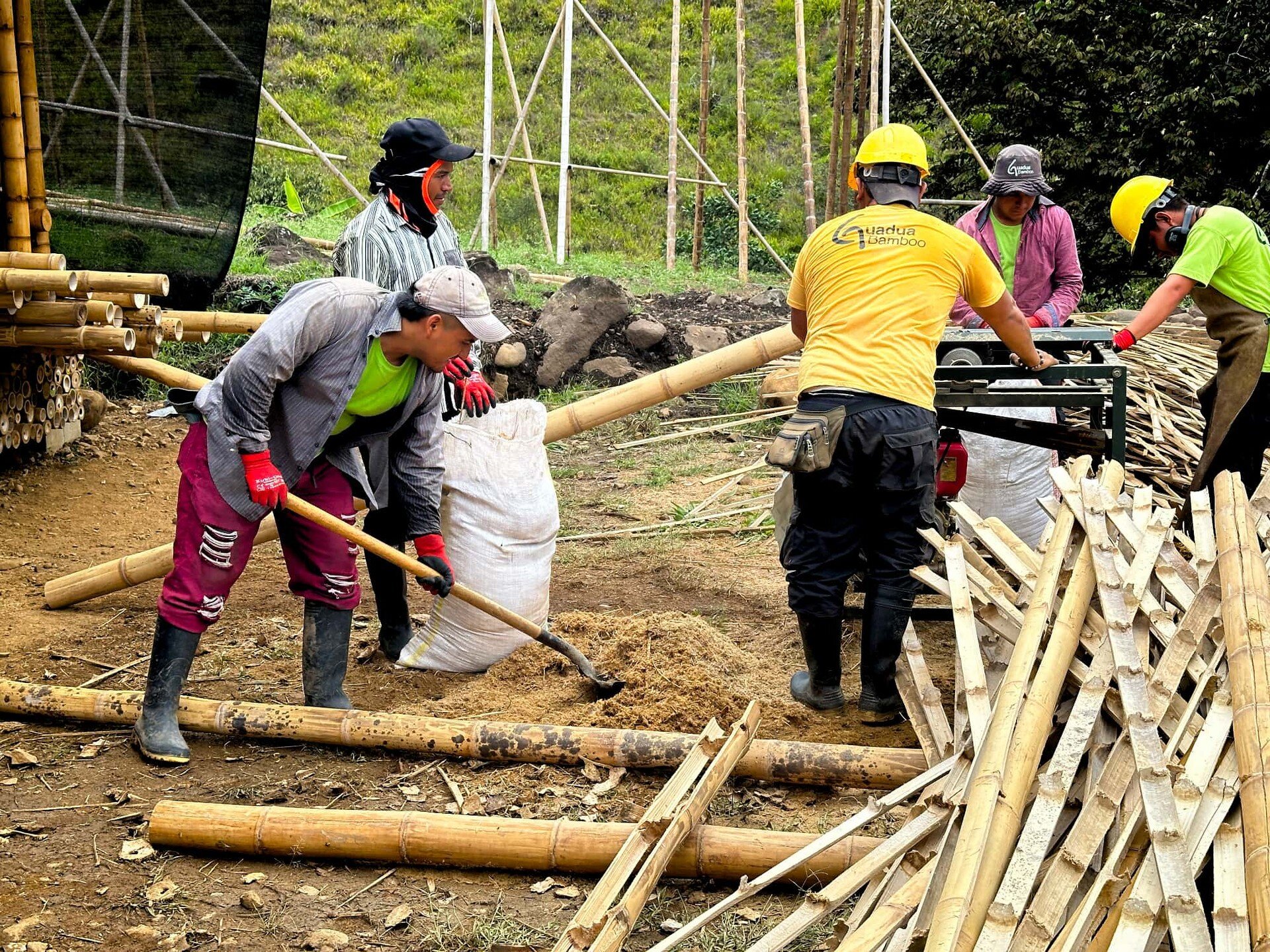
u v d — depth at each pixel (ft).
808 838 10.86
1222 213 16.65
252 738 13.61
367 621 17.40
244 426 11.98
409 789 12.50
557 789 12.52
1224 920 7.85
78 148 24.82
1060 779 9.26
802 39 45.09
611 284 31.86
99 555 20.20
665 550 20.70
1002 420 15.69
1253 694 9.52
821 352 13.43
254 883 11.01
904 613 13.69
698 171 51.93
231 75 25.72
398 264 14.92
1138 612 11.52
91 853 11.35
